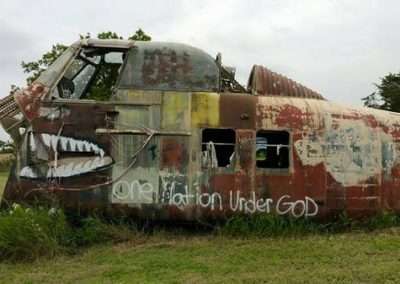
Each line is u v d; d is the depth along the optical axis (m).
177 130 8.33
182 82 8.55
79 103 8.29
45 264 6.76
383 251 7.18
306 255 6.98
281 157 8.72
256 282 5.76
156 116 8.36
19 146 8.23
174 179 8.23
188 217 8.23
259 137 8.78
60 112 8.26
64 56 8.72
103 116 8.27
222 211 8.25
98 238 7.84
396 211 8.82
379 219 8.70
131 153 8.23
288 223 8.29
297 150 8.50
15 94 8.41
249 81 9.63
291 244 7.57
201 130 8.37
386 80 36.81
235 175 8.33
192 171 8.26
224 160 8.73
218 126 8.40
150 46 8.77
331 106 8.98
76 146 8.20
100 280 5.97
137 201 8.18
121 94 8.39
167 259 6.84
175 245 7.61
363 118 8.91
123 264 6.65
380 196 8.73
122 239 7.92
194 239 8.02
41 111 8.24
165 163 8.24
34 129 8.21
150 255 7.06
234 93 8.77
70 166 8.16
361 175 8.66
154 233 8.28
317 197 8.45
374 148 8.79
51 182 8.13
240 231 8.14
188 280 5.89
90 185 8.15
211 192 8.26
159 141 8.28
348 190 8.57
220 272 6.25
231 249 7.34
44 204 8.08
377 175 8.73
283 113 8.60
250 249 7.30
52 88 8.41
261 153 8.87
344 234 8.36
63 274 6.27
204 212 8.23
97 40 8.80
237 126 8.43
